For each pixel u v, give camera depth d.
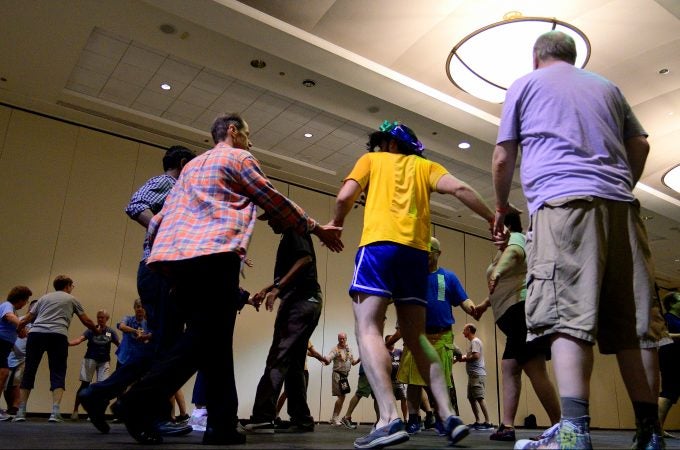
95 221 7.45
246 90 6.74
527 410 10.97
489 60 4.86
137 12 5.07
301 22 5.18
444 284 3.55
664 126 7.05
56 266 7.04
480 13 5.03
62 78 6.40
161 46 5.57
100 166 7.64
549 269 1.35
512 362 2.95
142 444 1.60
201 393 3.20
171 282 1.75
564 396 1.28
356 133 7.75
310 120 7.42
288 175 9.08
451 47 5.52
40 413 6.45
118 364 5.12
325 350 8.91
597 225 1.36
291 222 1.81
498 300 2.96
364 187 1.92
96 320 7.12
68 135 7.49
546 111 1.53
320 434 3.03
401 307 1.79
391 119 6.86
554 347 1.33
